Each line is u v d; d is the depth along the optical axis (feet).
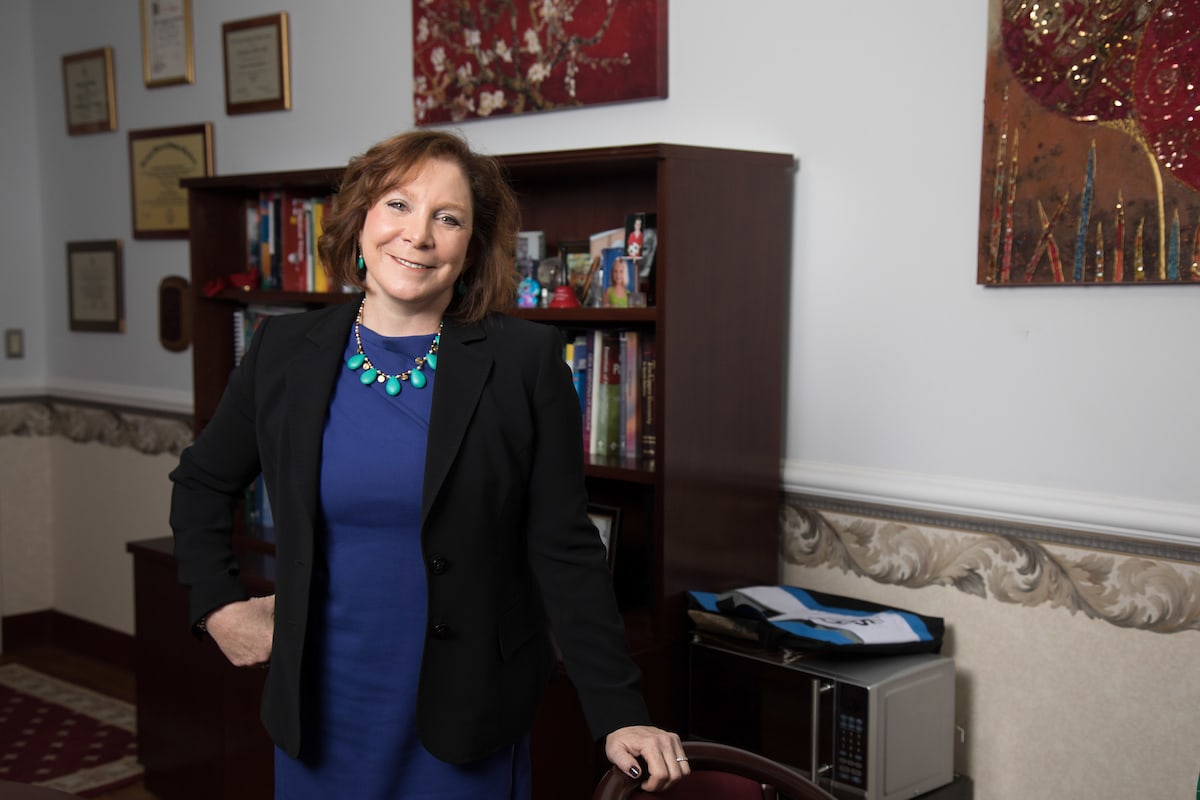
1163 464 7.36
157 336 14.30
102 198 14.90
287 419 5.20
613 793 4.71
